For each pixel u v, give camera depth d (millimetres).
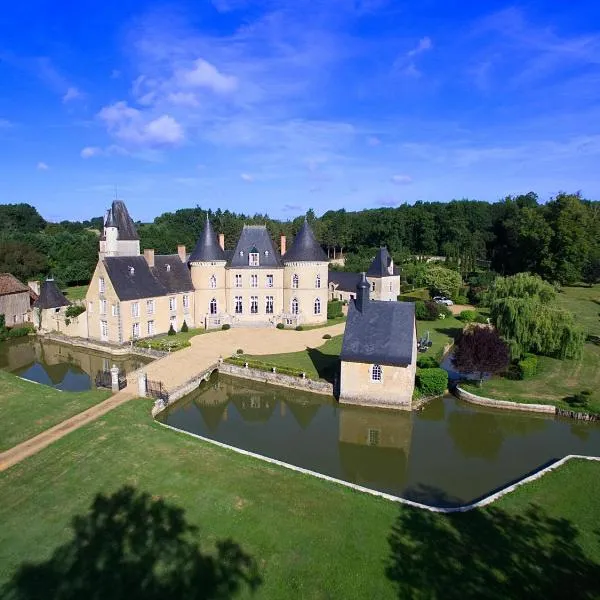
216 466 22734
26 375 42500
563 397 33688
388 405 33156
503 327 40812
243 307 57500
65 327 52938
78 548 16875
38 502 19625
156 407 31141
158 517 18672
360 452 27469
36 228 142000
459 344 36281
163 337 51438
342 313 63812
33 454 23531
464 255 102125
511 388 35594
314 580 15523
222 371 40719
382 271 70375
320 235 128125
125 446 24516
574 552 17141
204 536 17578
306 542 17375
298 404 34875
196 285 56188
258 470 22547
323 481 21812
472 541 17672
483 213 125812
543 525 18750
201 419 32031
